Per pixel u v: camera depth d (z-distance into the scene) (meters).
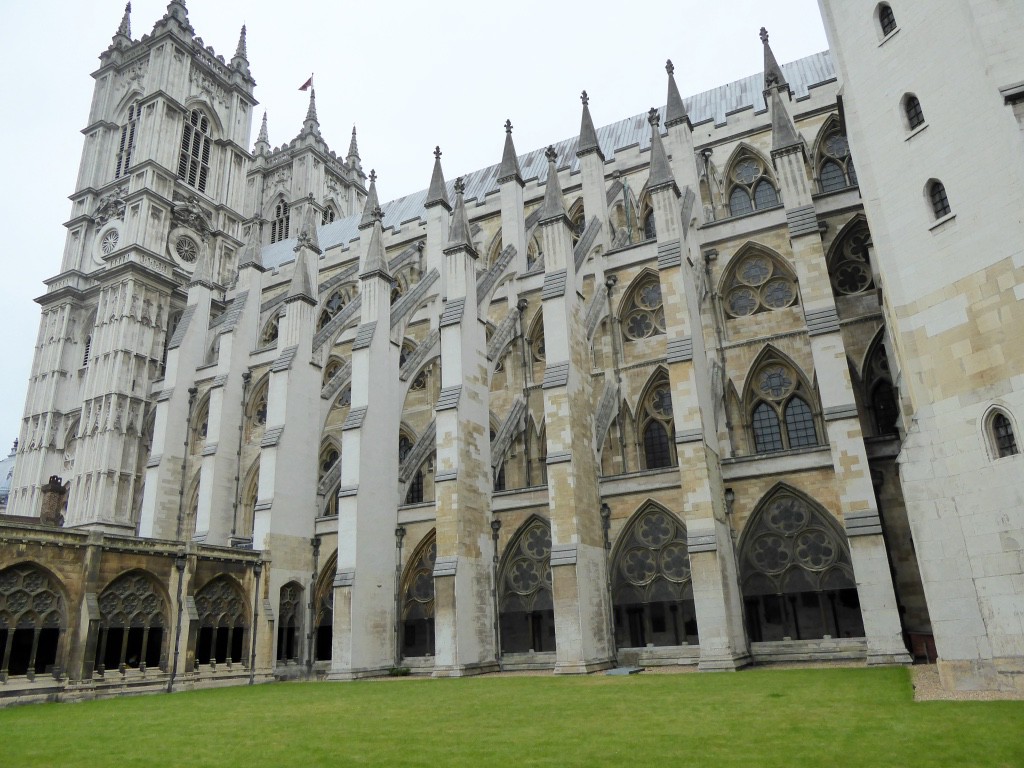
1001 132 20.28
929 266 21.88
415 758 12.30
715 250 39.75
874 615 26.12
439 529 33.53
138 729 17.58
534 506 35.47
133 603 29.88
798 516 30.81
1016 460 18.91
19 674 25.66
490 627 33.97
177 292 65.88
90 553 28.09
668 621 31.77
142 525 51.41
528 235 50.53
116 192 69.75
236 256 73.06
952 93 21.89
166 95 69.69
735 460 32.12
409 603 37.97
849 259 36.56
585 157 44.50
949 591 19.62
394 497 39.19
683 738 13.16
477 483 35.44
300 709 20.75
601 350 40.69
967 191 21.09
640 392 39.50
